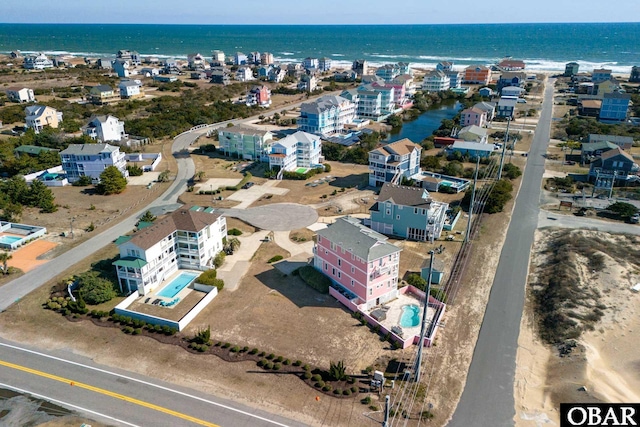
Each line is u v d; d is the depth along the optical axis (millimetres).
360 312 59062
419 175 108875
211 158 127500
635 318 56938
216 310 60906
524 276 68375
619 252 72312
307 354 52656
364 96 172500
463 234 81500
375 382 47625
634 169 100438
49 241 80062
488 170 114000
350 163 124312
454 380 48719
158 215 90562
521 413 44531
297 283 67125
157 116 161750
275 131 153750
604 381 47469
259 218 89062
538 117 169500
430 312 60156
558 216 87875
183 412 44906
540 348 53469
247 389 47750
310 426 43281
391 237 81438
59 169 115500
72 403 46031
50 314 60188
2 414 44594
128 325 57906
